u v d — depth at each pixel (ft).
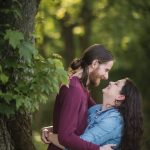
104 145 19.49
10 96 17.58
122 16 61.67
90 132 19.57
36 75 17.85
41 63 17.99
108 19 62.39
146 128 61.67
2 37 18.03
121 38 64.28
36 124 56.54
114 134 19.83
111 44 65.46
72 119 18.94
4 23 19.02
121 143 19.95
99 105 20.59
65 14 58.75
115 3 60.39
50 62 17.87
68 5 53.83
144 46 69.77
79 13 60.64
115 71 72.49
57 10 54.34
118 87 20.26
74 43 67.10
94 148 19.07
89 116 20.18
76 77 19.49
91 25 62.03
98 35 65.05
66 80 17.80
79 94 19.12
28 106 17.66
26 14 19.38
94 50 19.61
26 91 17.85
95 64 19.58
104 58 19.61
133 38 65.41
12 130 19.45
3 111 18.04
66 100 19.04
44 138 20.45
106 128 19.69
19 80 18.26
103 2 60.34
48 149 20.33
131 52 70.90
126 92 20.13
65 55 63.93
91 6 59.93
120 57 69.77
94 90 60.59
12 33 16.97
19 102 17.49
